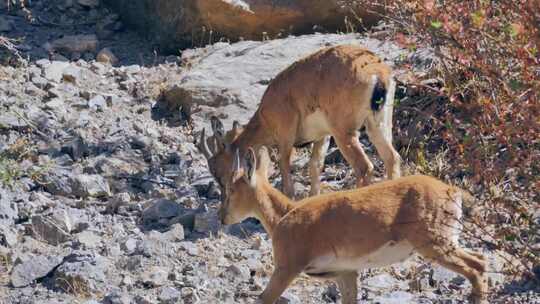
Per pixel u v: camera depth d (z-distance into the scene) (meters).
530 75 11.09
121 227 17.06
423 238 12.84
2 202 17.31
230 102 21.28
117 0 26.12
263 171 14.62
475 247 14.77
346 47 17.67
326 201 13.27
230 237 16.66
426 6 11.93
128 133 20.69
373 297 14.20
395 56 20.48
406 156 18.39
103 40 25.48
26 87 22.45
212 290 14.73
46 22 25.80
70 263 15.23
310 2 23.81
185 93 21.64
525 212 11.85
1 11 26.08
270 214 14.33
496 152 12.89
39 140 20.36
